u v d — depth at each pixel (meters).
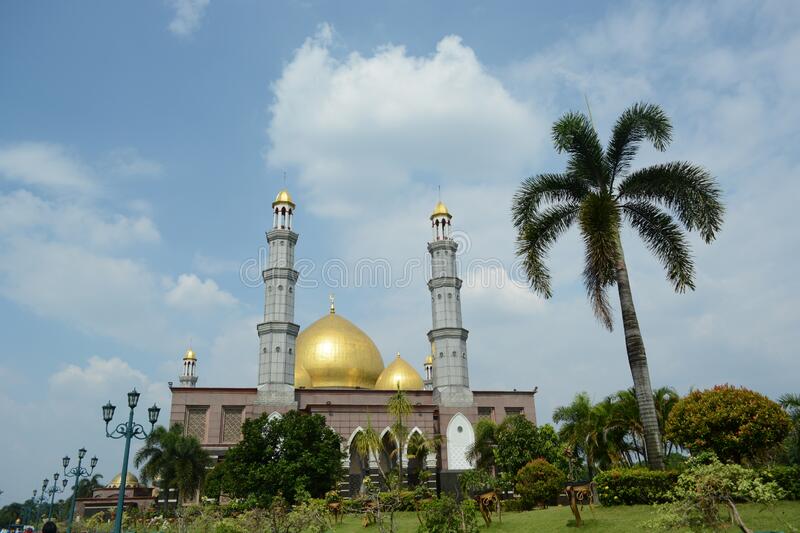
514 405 70.38
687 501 14.55
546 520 26.25
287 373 63.00
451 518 24.73
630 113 31.03
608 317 28.95
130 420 29.11
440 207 74.00
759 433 23.86
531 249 30.88
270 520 29.52
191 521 38.94
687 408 25.59
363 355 73.31
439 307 69.06
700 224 28.50
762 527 18.42
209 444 61.28
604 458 46.47
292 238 69.06
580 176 31.36
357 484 60.94
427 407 64.44
